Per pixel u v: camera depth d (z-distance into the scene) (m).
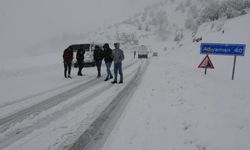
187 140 4.04
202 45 11.47
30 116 5.76
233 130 4.23
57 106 6.65
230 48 10.89
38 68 17.12
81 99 7.48
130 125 5.02
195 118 5.00
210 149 3.60
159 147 3.93
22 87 9.82
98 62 12.60
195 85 8.79
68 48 12.60
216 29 38.16
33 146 4.11
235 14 44.41
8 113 6.02
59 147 4.06
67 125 5.10
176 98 6.96
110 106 6.57
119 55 10.44
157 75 12.79
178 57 30.33
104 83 10.68
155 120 5.22
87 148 4.00
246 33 26.58
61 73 14.98
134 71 15.73
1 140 4.36
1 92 8.75
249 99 6.51
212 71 15.02
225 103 6.07
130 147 3.99
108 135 4.53
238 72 13.86
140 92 8.38
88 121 5.34
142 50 41.19
